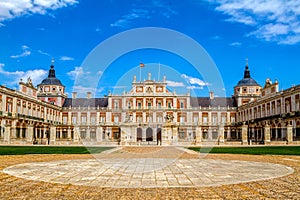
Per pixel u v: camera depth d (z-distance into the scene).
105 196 9.57
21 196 9.56
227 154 27.22
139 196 9.58
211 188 10.76
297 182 11.92
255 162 19.66
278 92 63.97
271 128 65.38
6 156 24.00
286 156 24.73
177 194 9.84
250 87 95.38
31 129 55.25
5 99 59.94
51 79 98.06
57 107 91.06
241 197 9.46
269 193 9.99
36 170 15.30
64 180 12.31
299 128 53.69
